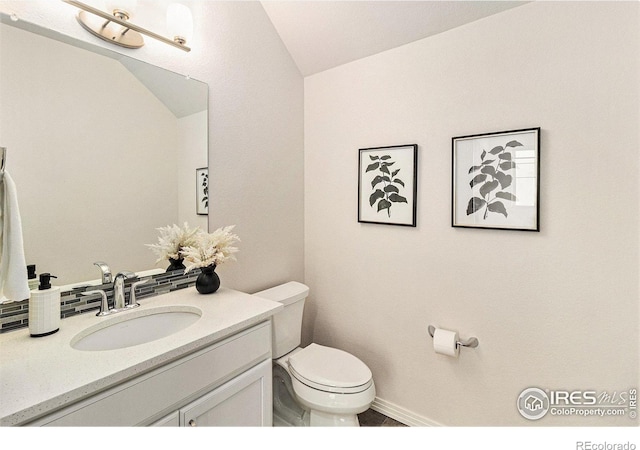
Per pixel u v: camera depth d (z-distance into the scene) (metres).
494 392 1.56
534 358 1.45
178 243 1.52
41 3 1.09
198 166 1.58
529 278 1.45
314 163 2.21
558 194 1.37
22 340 1.00
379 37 1.79
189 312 1.33
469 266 1.61
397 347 1.88
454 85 1.61
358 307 2.04
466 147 1.58
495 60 1.49
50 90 1.12
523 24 1.41
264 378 1.33
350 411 1.46
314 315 2.26
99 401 0.82
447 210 1.66
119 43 1.29
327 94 2.11
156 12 1.41
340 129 2.05
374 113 1.90
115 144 1.29
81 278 1.21
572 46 1.31
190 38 1.42
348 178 2.04
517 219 1.45
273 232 2.02
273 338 1.76
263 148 1.93
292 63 2.12
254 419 1.29
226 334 1.12
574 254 1.34
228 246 1.57
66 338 1.01
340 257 2.10
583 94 1.30
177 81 1.48
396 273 1.86
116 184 1.30
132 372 0.86
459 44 1.58
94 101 1.23
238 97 1.76
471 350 1.62
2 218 0.95
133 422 0.89
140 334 1.24
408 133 1.77
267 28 1.93
